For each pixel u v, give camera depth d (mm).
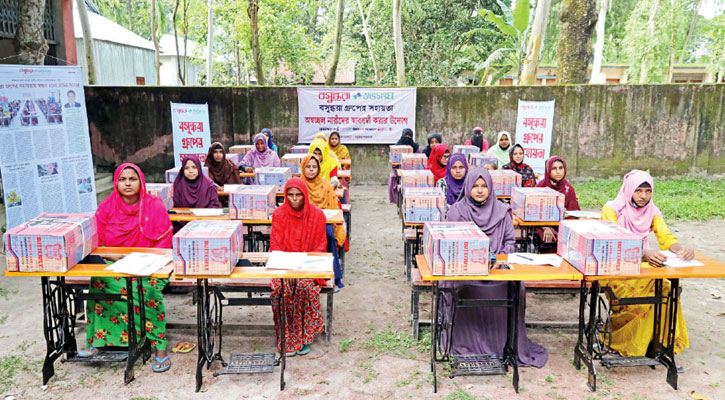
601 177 12266
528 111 11664
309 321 4223
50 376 3840
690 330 4680
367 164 12414
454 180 6246
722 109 11977
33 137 6562
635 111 11984
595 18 12805
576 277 3453
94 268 3525
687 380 3842
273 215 4441
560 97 11922
